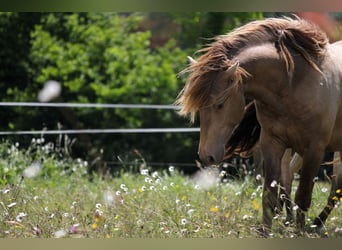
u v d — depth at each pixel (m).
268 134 10.30
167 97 28.44
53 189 13.73
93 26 28.36
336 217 10.59
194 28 27.33
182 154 27.14
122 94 27.91
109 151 26.36
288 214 10.32
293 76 9.93
